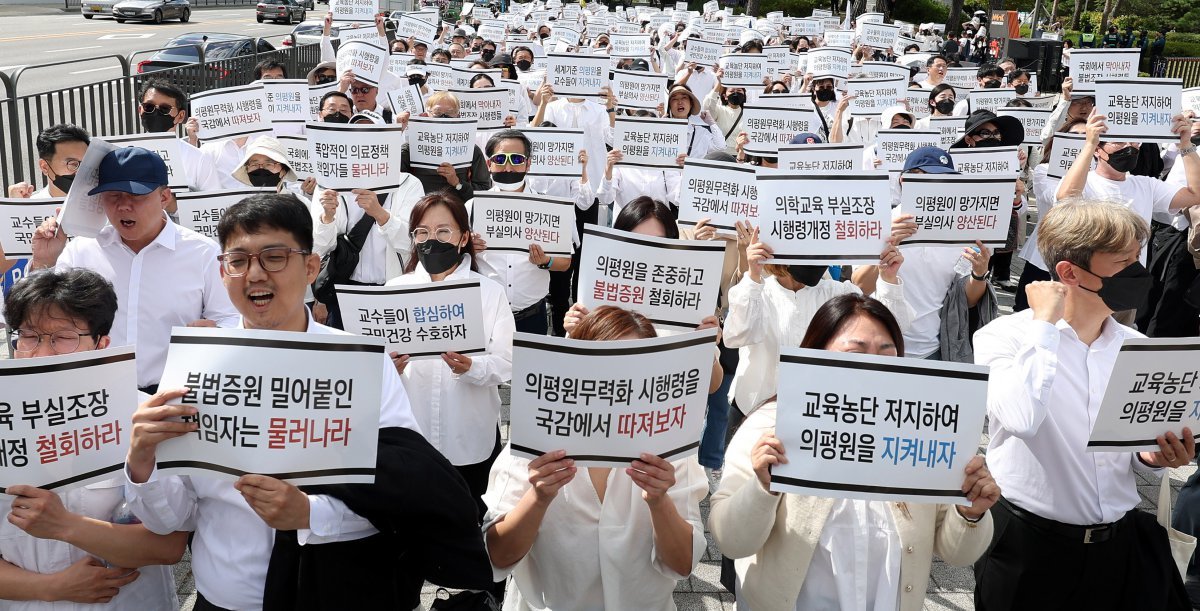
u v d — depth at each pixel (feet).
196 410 7.55
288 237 8.62
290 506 7.51
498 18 79.56
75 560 8.63
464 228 14.42
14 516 7.83
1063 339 10.11
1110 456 10.09
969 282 17.69
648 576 9.43
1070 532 10.12
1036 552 10.28
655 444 8.63
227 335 7.59
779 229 14.28
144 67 60.59
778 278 15.02
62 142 16.33
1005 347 10.39
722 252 13.42
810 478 8.25
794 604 9.02
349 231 19.33
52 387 7.84
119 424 8.16
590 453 8.60
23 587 8.35
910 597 8.98
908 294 17.93
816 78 40.16
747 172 18.78
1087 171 20.38
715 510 9.14
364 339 7.74
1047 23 197.67
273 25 152.56
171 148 19.35
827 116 40.34
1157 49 129.39
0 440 7.74
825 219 14.17
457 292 13.12
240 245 8.54
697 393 8.73
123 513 8.68
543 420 8.56
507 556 9.01
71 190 12.08
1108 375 10.02
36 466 7.85
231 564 8.20
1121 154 21.12
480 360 13.51
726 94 39.04
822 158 19.79
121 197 12.25
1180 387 9.33
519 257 19.13
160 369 13.14
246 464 7.55
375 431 7.75
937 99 39.65
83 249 12.95
